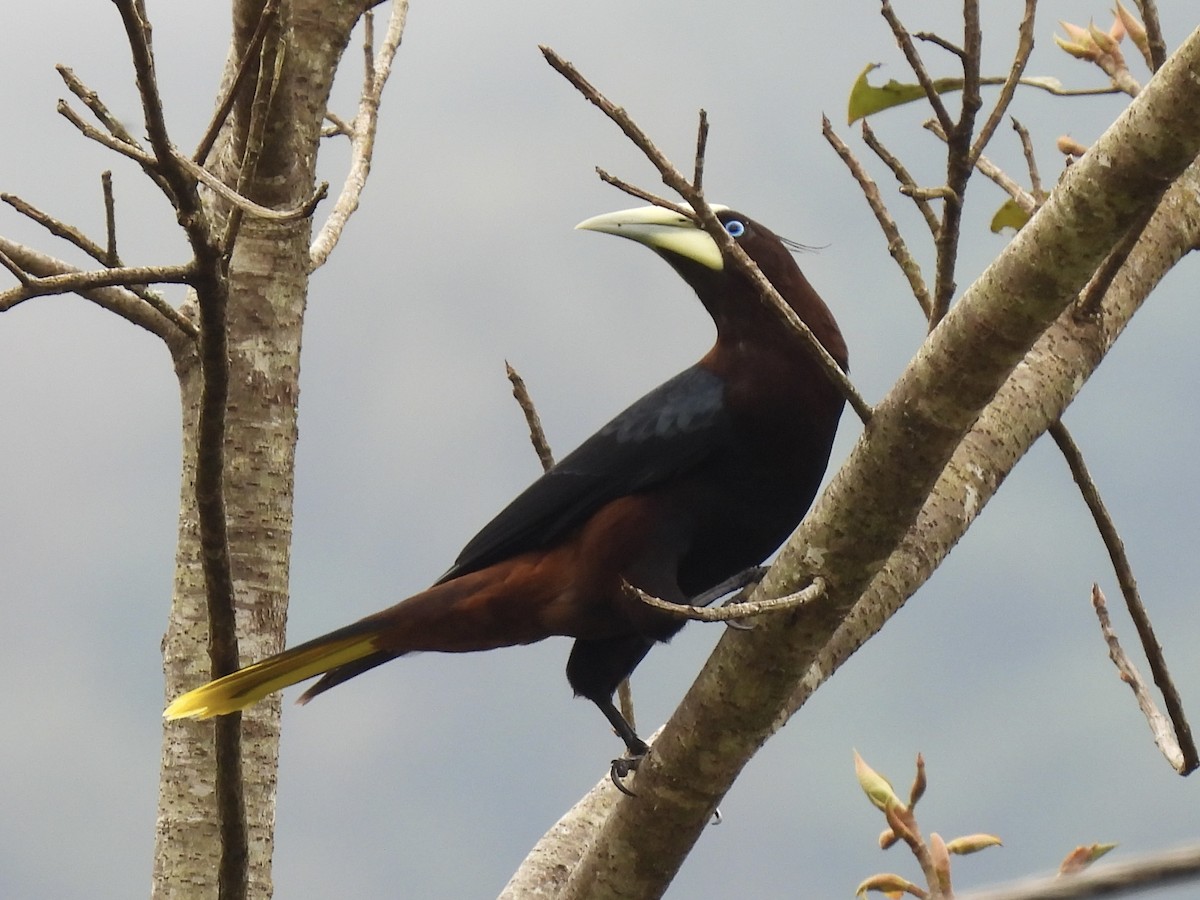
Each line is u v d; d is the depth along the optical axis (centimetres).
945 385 711
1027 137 1024
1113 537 912
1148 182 668
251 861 964
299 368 1059
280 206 1045
